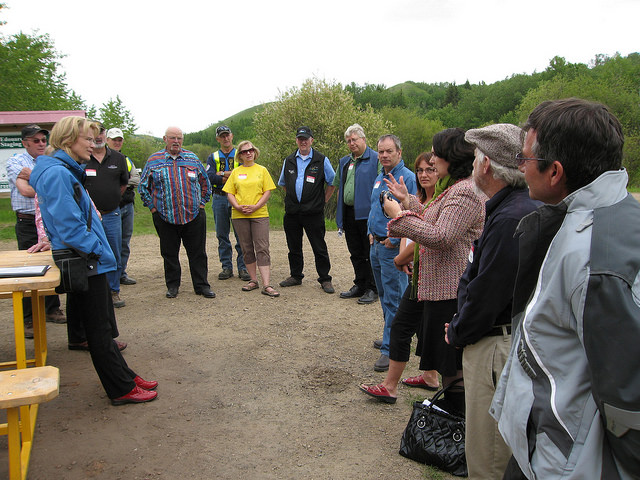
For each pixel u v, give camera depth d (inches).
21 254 137.3
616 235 45.8
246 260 240.2
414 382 142.9
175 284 230.2
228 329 189.8
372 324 198.2
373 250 161.2
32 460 104.1
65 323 193.0
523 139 59.9
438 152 104.7
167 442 113.1
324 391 140.7
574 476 47.4
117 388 127.6
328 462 106.5
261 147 727.7
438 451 102.7
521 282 57.6
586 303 44.9
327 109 706.2
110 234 202.5
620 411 42.8
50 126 307.0
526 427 52.3
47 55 781.9
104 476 99.9
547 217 53.2
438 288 107.3
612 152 50.1
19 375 86.1
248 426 121.2
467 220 99.3
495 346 78.4
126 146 862.5
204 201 229.9
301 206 237.5
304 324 196.7
